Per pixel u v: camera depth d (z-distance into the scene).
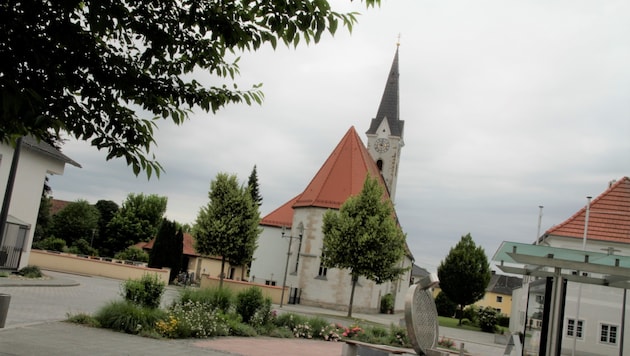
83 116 5.20
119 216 83.38
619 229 32.91
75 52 4.77
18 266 32.62
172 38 5.27
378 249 36.59
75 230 79.19
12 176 17.05
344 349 13.98
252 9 5.15
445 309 67.44
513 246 11.55
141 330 14.35
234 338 16.75
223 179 42.59
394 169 64.19
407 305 10.57
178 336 14.91
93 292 25.66
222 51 5.81
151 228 83.75
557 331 11.92
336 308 46.00
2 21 4.17
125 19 5.04
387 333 22.83
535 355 13.10
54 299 20.17
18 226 32.78
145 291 16.48
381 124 64.56
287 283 49.56
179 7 5.21
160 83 5.70
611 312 29.50
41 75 4.60
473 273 56.38
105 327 14.47
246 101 6.19
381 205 37.38
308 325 20.31
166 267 46.41
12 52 4.29
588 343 29.48
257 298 19.47
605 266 11.17
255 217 42.81
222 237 41.59
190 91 5.85
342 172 50.25
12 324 13.03
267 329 19.22
